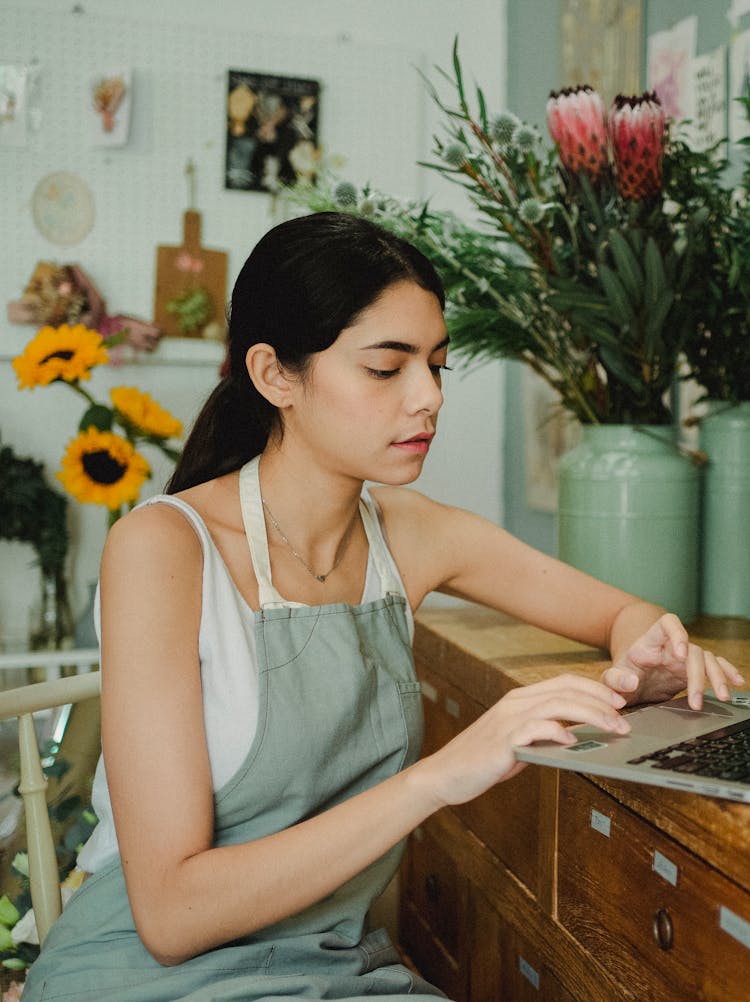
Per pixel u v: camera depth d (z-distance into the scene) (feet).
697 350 4.83
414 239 4.84
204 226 8.14
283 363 3.09
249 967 2.82
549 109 4.39
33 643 7.43
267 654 3.03
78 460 6.03
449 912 5.04
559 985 3.68
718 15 5.54
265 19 8.20
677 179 4.52
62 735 4.69
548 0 7.56
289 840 2.59
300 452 3.24
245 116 8.13
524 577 3.97
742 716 2.90
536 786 3.75
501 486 8.75
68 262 7.91
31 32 7.76
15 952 4.10
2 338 7.79
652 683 3.42
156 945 2.63
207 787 2.75
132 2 7.92
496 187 4.72
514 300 4.92
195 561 3.01
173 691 2.77
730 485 4.89
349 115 8.38
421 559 3.83
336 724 3.05
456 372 8.57
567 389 4.95
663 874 2.80
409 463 3.08
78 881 4.57
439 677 4.99
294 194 6.23
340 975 2.95
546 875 3.65
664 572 4.58
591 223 4.50
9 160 7.79
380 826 2.56
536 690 2.65
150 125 8.00
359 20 8.38
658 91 6.21
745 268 4.31
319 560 3.39
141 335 7.89
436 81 8.52
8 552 7.82
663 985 2.83
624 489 4.53
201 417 3.55
